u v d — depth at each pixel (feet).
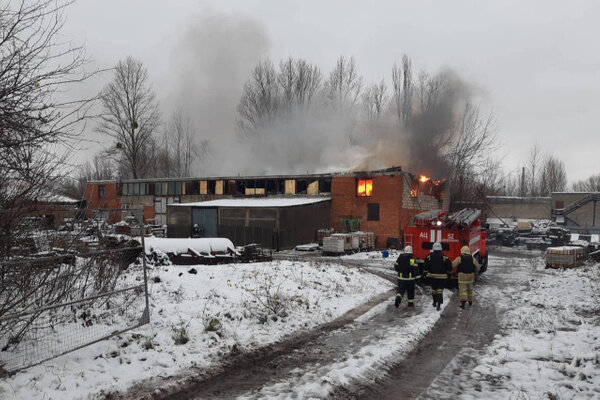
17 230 19.22
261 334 27.02
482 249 59.67
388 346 25.79
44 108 16.40
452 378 21.20
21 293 19.99
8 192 17.60
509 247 118.21
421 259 48.96
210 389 19.12
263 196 116.57
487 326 31.55
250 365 22.33
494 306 38.45
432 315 34.35
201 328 26.05
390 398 18.78
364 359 23.39
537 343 26.48
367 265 68.28
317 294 38.47
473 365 23.16
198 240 52.24
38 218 20.66
